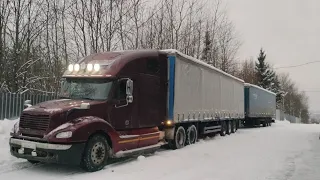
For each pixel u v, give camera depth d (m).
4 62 17.91
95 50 18.64
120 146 9.45
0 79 17.58
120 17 19.14
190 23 26.06
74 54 20.03
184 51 25.48
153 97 11.58
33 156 8.22
